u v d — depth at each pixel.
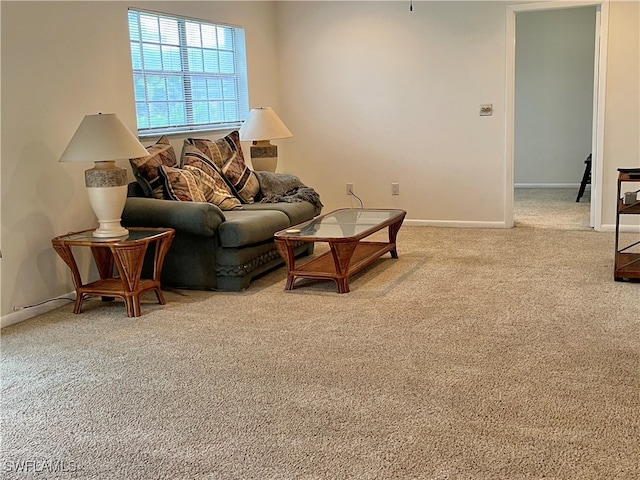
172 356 3.17
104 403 2.67
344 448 2.25
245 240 4.19
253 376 2.89
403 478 2.05
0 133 3.69
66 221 4.20
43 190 4.00
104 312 3.94
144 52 4.93
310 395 2.67
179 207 4.15
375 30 6.26
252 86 6.26
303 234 4.17
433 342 3.21
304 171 6.80
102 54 4.45
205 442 2.33
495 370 2.84
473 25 5.93
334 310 3.80
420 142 6.31
